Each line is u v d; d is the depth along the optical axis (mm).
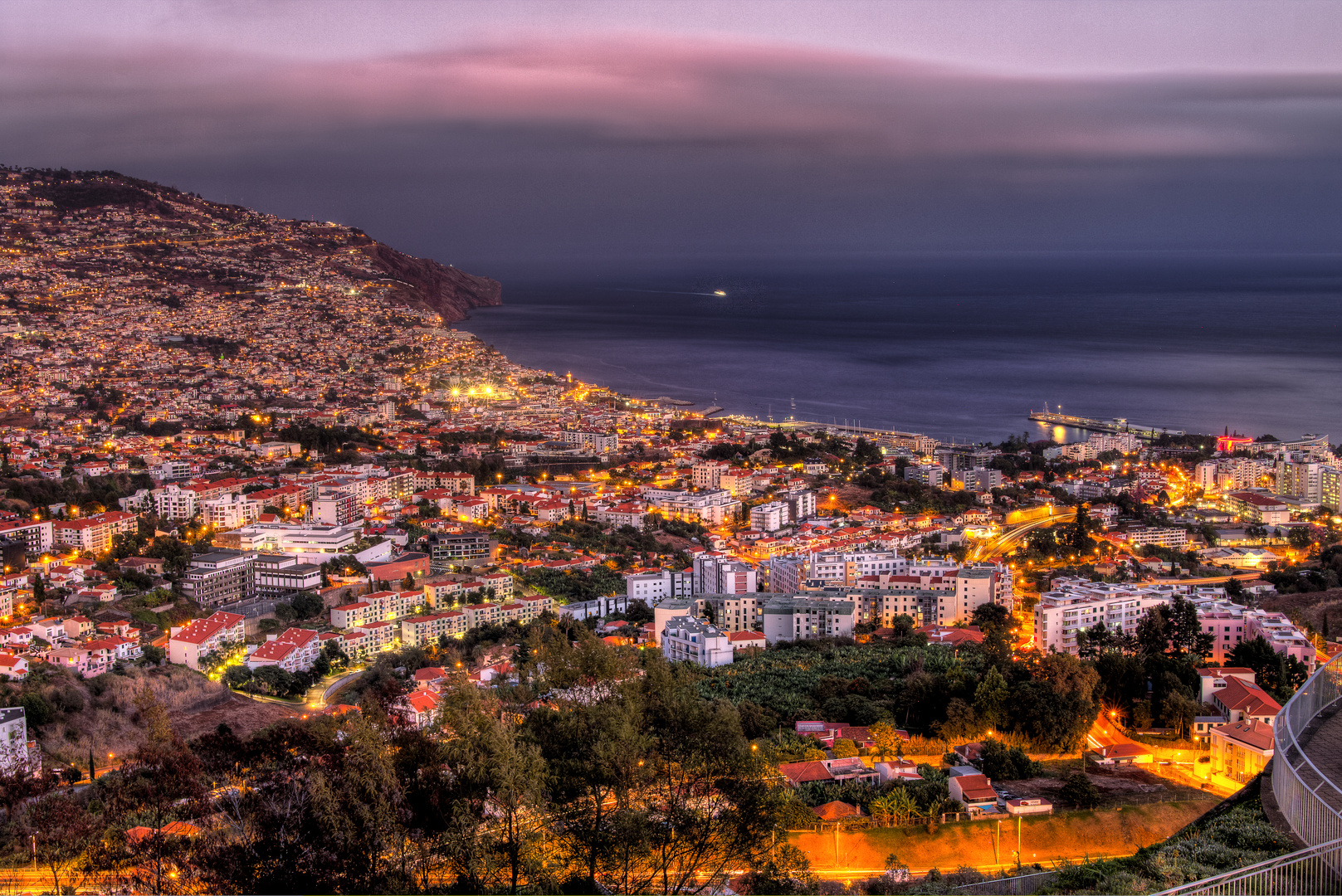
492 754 86438
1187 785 132250
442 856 85500
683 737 92375
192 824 98625
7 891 100562
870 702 166250
